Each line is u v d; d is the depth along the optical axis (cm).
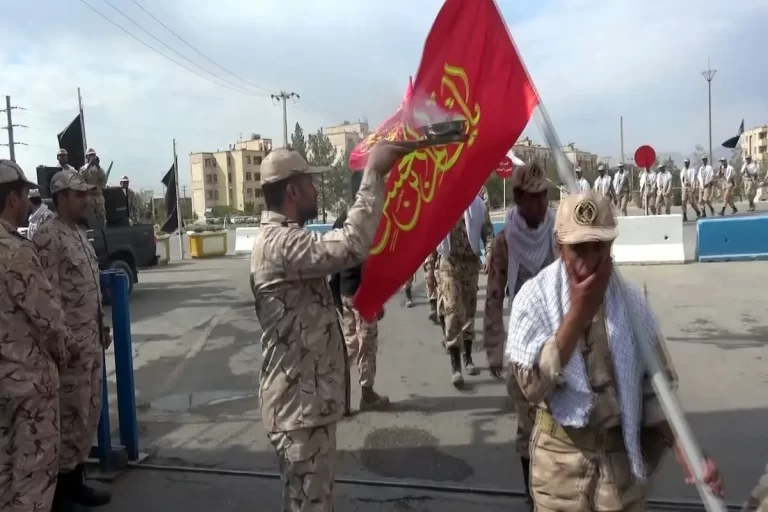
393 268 283
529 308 209
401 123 275
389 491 381
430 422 491
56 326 309
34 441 305
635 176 4112
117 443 460
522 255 341
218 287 1259
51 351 315
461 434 466
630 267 1173
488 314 357
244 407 550
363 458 431
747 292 894
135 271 1188
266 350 261
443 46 265
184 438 482
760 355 607
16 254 299
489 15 253
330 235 249
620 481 206
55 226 370
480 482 390
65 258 366
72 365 363
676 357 615
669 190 2214
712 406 486
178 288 1264
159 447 465
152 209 4856
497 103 252
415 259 278
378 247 285
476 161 259
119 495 389
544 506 217
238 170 10306
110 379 646
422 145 247
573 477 209
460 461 421
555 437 213
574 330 194
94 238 1086
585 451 207
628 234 1213
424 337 763
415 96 268
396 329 812
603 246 188
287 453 257
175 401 572
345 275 486
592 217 184
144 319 956
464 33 260
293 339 256
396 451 441
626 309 205
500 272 353
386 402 533
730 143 2303
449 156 266
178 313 992
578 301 191
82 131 1402
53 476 315
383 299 288
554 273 211
